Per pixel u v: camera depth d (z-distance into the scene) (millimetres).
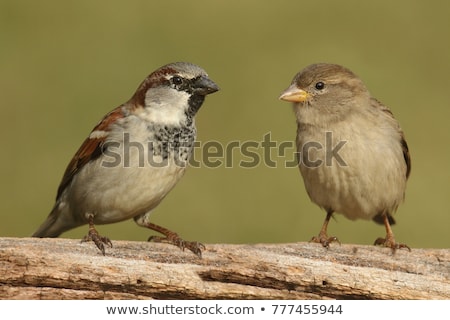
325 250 8500
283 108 15711
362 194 9383
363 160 9211
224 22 18125
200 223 13508
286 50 17312
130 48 17312
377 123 9328
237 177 14406
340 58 17031
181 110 9250
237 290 8266
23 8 17953
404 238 13508
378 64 17125
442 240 13523
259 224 13508
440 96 16297
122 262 8172
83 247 8180
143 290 8180
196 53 17109
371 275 8445
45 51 16875
